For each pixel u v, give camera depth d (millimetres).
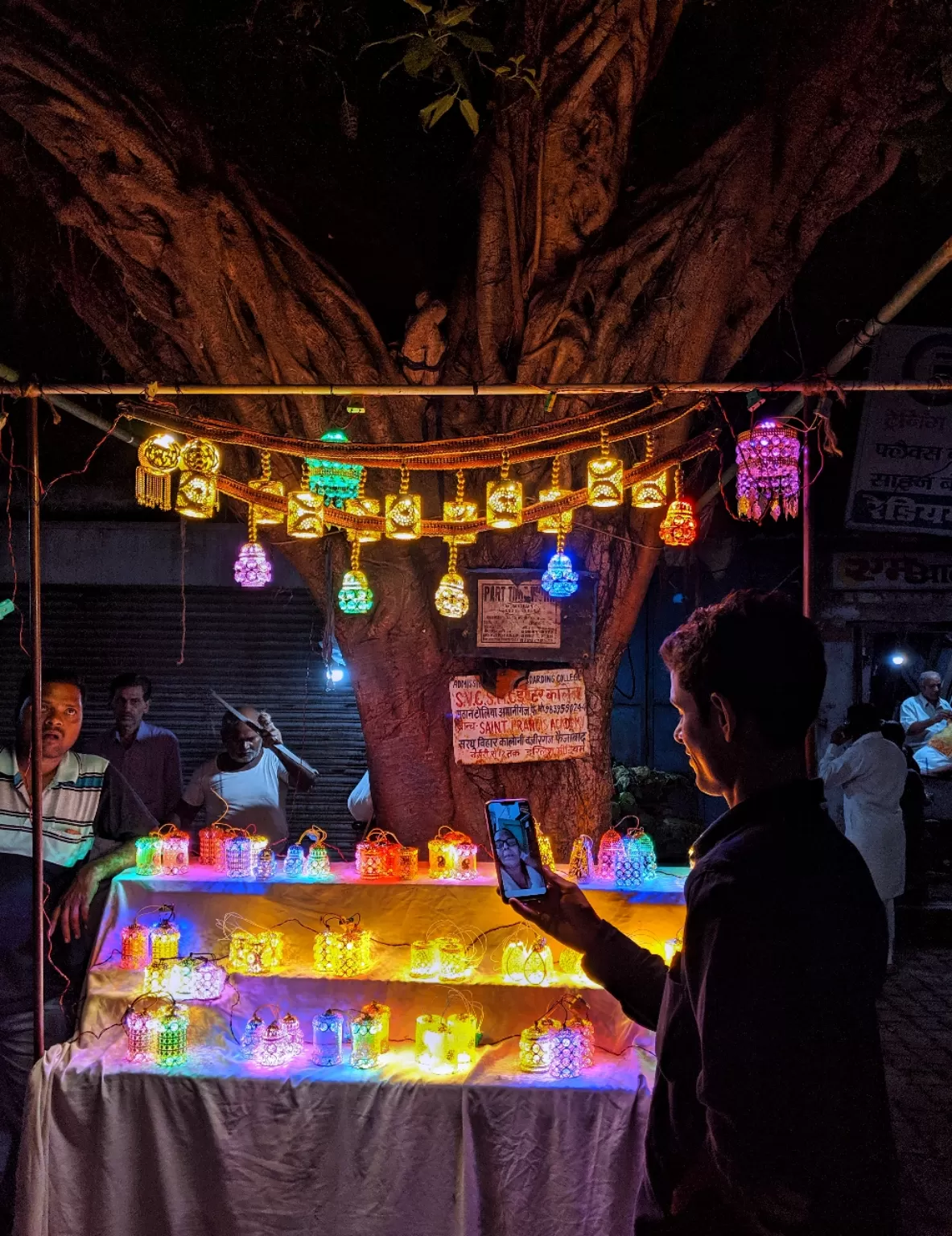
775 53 4395
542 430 3715
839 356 3889
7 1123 4062
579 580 4598
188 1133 3510
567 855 4621
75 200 4070
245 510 4656
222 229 4070
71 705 4176
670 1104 1787
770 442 3645
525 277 4430
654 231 4273
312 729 8703
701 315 4387
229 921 4035
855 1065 1562
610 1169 3344
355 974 3832
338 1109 3467
